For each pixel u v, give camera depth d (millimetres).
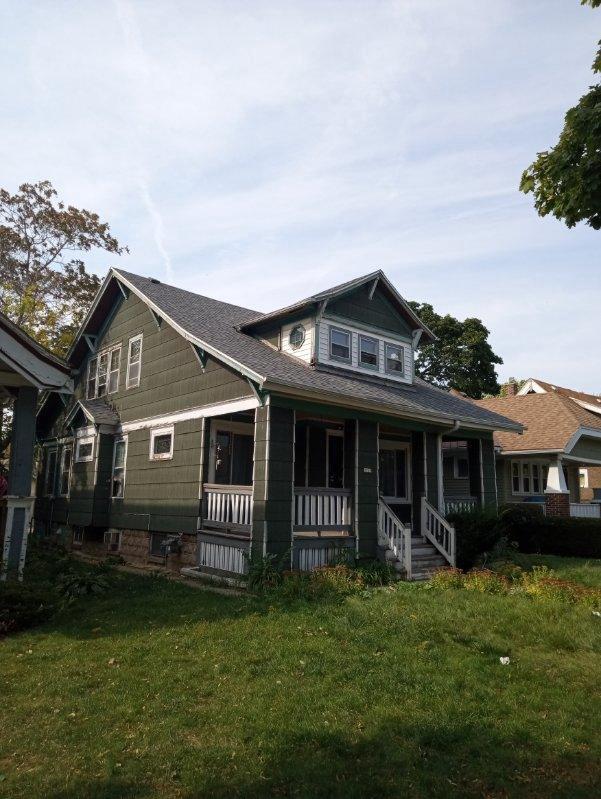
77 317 26438
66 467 18438
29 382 9125
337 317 13914
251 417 14422
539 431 20797
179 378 13828
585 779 3990
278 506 10633
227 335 13703
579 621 7602
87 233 26219
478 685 5551
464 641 6848
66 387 9406
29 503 9117
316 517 11539
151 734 4645
